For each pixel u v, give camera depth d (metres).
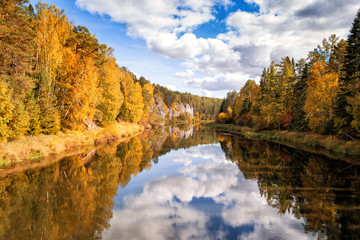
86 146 25.12
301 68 41.88
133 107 54.38
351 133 21.97
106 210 8.89
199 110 198.25
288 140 33.47
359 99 18.22
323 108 25.94
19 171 13.93
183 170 16.42
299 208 8.85
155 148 28.17
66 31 27.11
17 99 16.83
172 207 9.41
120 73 50.03
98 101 30.62
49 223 7.57
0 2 16.17
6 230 7.02
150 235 6.84
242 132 55.69
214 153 24.78
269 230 7.21
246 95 69.94
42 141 19.61
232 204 9.72
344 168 15.27
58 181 12.48
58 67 25.97
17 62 17.92
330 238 6.48
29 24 18.89
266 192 11.06
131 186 12.33
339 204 9.07
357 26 22.05
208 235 6.89
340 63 26.77
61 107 26.44
